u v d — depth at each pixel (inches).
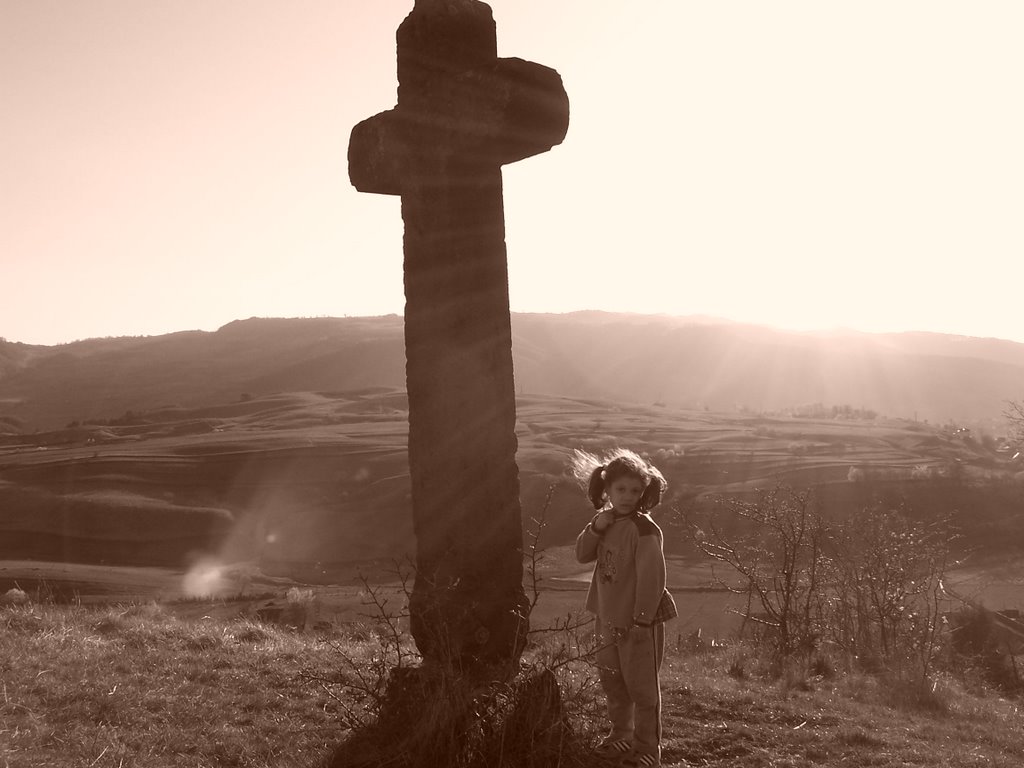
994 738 273.0
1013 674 558.3
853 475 4325.8
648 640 177.3
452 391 188.1
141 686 224.5
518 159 198.2
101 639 276.7
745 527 623.8
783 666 369.4
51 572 3585.1
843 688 345.7
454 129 189.6
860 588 457.1
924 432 6934.1
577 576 2080.5
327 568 4094.5
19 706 198.7
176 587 3427.7
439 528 186.5
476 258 191.3
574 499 3533.5
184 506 4938.5
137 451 6141.7
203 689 227.6
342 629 336.5
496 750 163.8
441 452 187.6
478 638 181.5
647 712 176.9
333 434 6653.5
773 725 235.0
